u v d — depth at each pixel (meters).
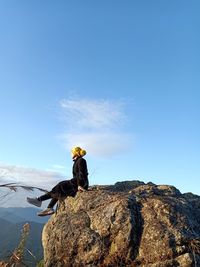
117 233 3.55
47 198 4.23
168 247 3.34
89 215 3.85
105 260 3.47
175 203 3.86
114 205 3.77
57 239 3.77
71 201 4.23
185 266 3.24
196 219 3.90
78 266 3.53
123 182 4.98
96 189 4.51
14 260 2.12
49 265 3.72
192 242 3.40
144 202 3.86
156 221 3.59
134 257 3.43
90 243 3.56
